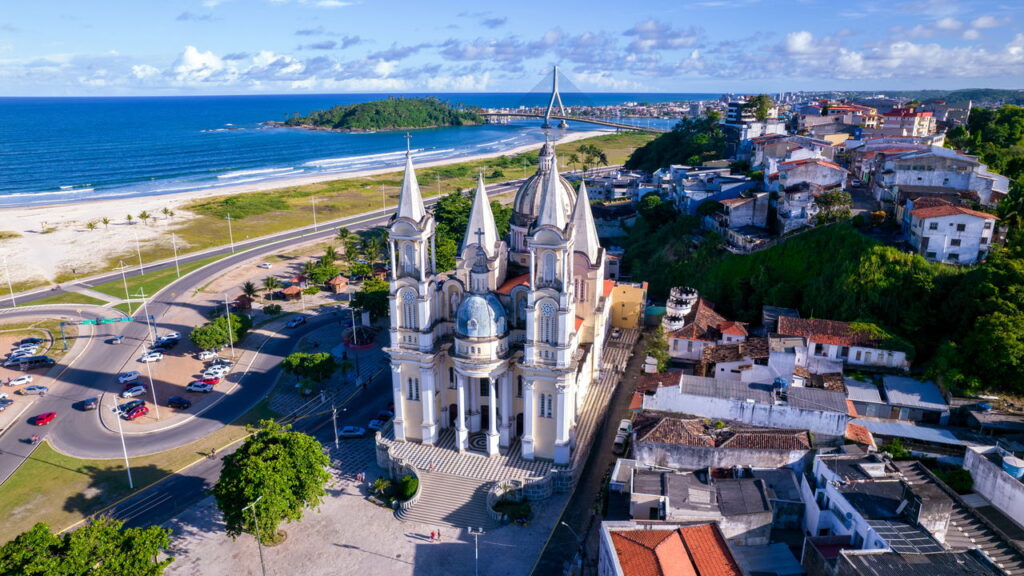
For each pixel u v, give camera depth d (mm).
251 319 126688
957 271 93562
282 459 66375
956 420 78812
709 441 71438
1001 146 167375
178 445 87000
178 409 96125
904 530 55156
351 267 154125
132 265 167125
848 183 134750
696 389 81375
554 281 72000
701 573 52344
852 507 58375
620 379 98938
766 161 155875
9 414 95438
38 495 76438
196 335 108938
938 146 138875
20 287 150500
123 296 144125
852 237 105562
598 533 68250
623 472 70500
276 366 109688
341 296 143250
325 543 67875
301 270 161250
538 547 66688
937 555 52094
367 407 95562
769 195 128750
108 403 98188
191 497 76000
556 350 73188
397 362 79125
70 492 77000
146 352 110750
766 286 111625
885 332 89812
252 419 93250
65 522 71688
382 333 121188
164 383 104438
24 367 110438
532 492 73125
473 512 71312
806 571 58000
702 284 122750
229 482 64438
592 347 94062
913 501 56438
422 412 80875
